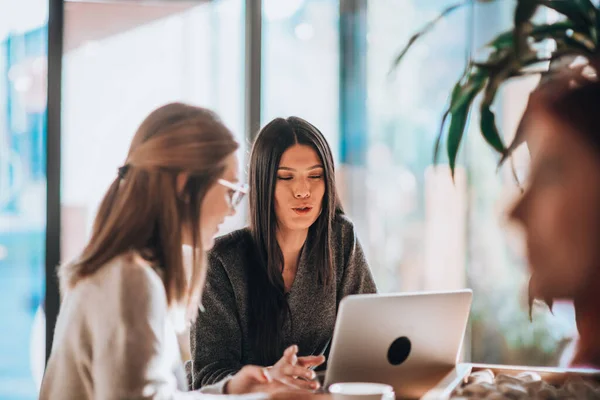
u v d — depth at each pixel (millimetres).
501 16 3264
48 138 3312
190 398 1315
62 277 1408
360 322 1444
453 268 3379
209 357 1901
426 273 3430
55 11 3301
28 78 3324
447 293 1571
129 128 3391
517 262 3213
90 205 3367
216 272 1945
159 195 1387
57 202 3324
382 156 3482
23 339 3361
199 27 3416
